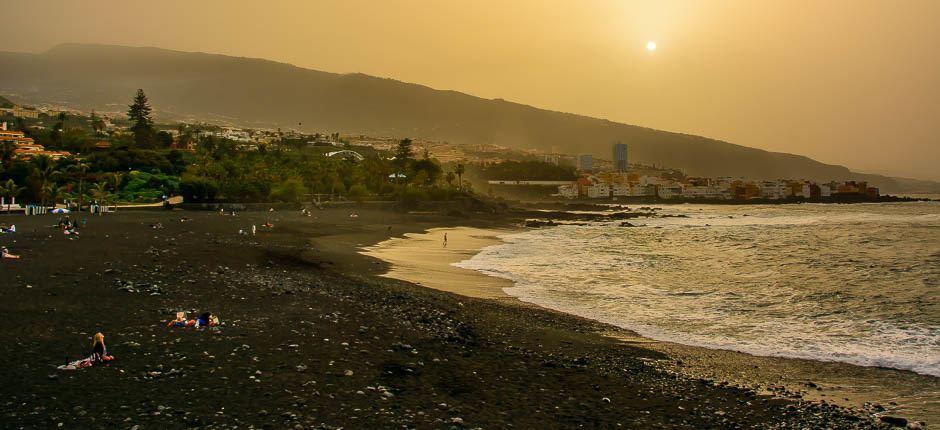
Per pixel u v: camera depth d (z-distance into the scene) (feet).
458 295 124.88
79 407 47.39
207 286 106.01
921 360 79.41
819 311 113.19
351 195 505.66
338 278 135.54
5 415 45.16
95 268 115.65
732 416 57.06
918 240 310.04
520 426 50.93
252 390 53.93
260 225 274.98
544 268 177.58
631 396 61.77
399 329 83.61
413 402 54.44
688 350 83.51
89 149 555.28
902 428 55.06
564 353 79.00
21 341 64.54
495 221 456.86
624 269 177.58
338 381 58.29
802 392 66.03
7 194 325.83
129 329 72.13
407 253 211.41
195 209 367.25
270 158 595.88
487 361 71.20
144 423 45.14
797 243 289.53
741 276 163.43
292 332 76.23
